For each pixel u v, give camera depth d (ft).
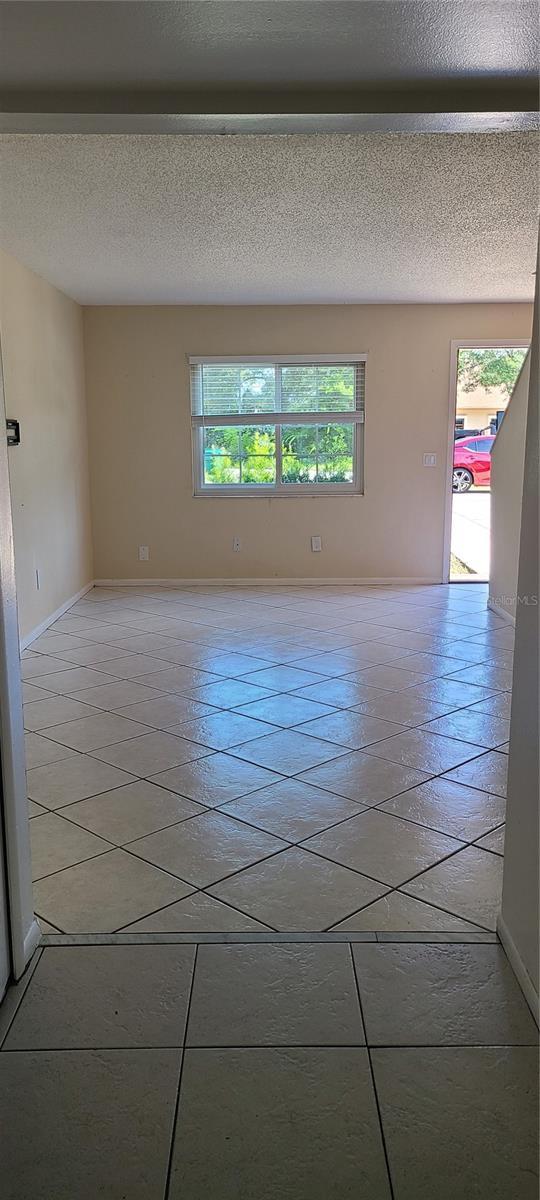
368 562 22.82
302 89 6.51
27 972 5.69
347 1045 4.97
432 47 5.81
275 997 5.41
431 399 21.97
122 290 19.19
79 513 21.07
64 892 6.79
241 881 6.95
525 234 14.35
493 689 12.80
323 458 22.44
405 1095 4.59
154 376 21.79
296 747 10.24
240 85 6.45
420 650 15.33
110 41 5.60
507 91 6.59
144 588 22.53
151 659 14.74
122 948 5.98
